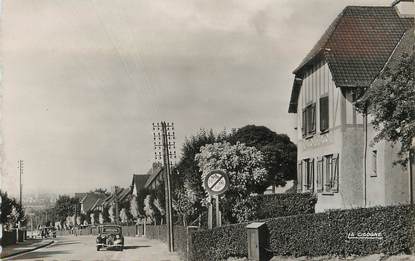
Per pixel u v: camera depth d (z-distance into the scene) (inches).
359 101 812.6
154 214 2085.4
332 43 954.7
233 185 972.6
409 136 604.1
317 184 1033.5
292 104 1202.6
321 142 1014.4
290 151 1754.4
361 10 1021.2
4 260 974.4
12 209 1611.7
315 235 620.7
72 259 948.0
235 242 704.4
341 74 909.8
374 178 868.6
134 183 3636.8
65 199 5492.1
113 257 978.7
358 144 911.7
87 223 4586.6
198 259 731.4
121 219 3262.8
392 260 552.7
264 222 665.6
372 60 932.0
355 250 592.7
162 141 1224.8
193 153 1337.4
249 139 1717.5
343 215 603.8
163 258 932.0
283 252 644.1
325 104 983.6
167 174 1206.3
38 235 2972.4
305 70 1095.6
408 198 819.4
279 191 1766.7
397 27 993.5
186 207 1165.7
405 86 597.9
